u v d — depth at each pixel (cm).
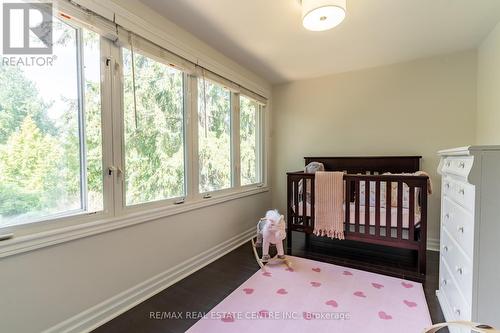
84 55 155
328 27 188
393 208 269
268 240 254
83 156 156
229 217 295
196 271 235
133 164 188
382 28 224
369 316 164
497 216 116
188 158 236
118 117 174
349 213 266
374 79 325
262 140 376
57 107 145
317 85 361
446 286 165
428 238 294
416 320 160
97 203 163
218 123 283
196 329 153
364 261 253
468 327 77
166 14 200
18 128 130
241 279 218
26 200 133
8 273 123
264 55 283
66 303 145
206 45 253
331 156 352
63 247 144
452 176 158
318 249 288
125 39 174
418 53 282
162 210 205
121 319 164
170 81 219
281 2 185
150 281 196
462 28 226
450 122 287
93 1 151
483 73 253
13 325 125
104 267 165
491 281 117
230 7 191
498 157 116
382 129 322
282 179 393
